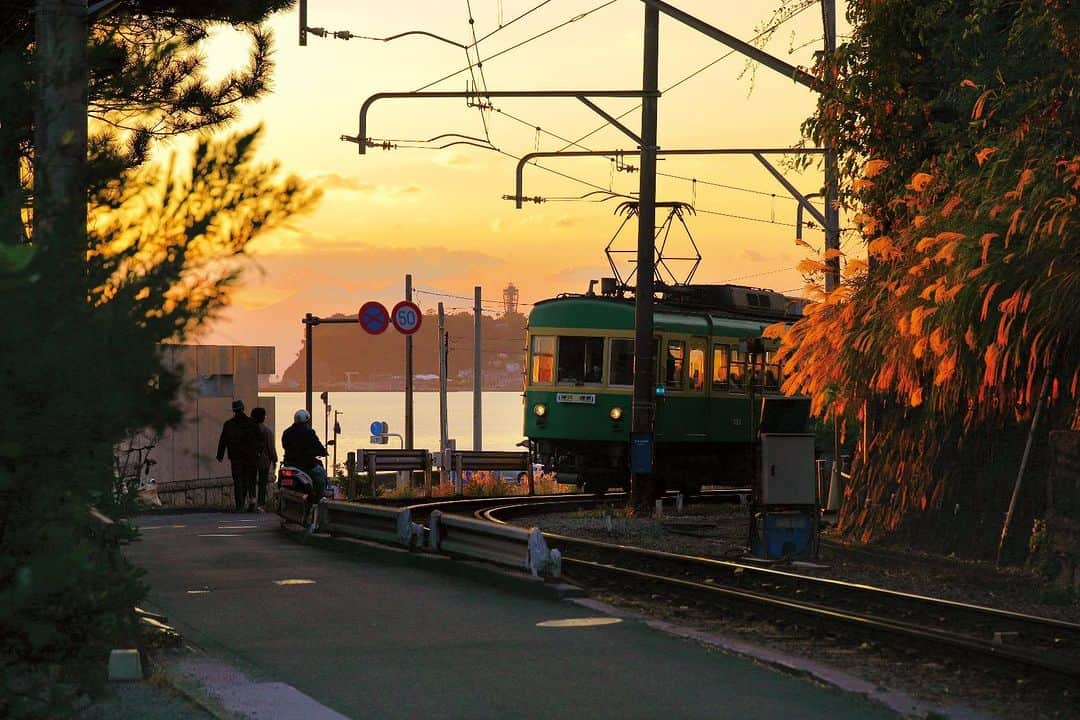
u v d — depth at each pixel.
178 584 17.62
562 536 25.08
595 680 11.36
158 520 30.48
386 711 10.13
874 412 25.73
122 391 5.02
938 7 24.69
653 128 34.38
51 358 4.88
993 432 22.70
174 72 16.70
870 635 14.03
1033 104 21.64
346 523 23.48
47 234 5.19
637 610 16.53
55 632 5.62
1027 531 21.34
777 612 15.61
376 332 52.94
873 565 22.06
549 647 12.92
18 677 5.66
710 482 42.66
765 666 12.09
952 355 21.86
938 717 10.18
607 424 39.66
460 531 19.47
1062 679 11.62
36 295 4.95
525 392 41.16
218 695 10.11
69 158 5.35
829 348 26.22
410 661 12.12
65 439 5.10
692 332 39.88
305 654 12.41
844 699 10.80
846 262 26.47
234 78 17.70
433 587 17.52
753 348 37.62
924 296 22.03
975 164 24.44
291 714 9.67
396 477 48.81
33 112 5.41
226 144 5.14
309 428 27.64
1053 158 20.66
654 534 28.06
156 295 5.08
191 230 5.11
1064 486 19.08
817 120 27.00
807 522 22.47
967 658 12.73
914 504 24.16
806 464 22.42
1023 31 22.50
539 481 50.41
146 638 11.39
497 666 11.93
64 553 4.98
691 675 11.63
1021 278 20.70
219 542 24.45
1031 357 20.59
